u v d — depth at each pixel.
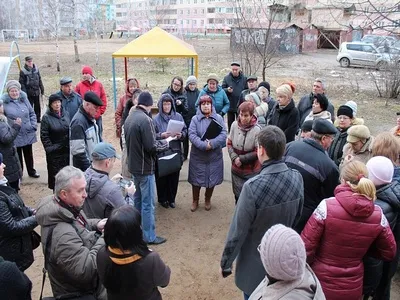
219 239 4.83
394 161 3.29
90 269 2.36
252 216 2.62
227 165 7.55
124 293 2.08
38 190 6.15
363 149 3.86
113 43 39.53
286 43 30.42
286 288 1.66
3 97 6.09
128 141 4.25
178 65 23.09
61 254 2.37
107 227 2.03
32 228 3.04
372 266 2.89
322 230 2.54
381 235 2.51
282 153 2.64
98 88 7.27
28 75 9.63
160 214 5.45
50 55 26.59
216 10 75.69
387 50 15.05
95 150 3.08
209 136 5.13
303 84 17.44
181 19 82.44
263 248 1.69
